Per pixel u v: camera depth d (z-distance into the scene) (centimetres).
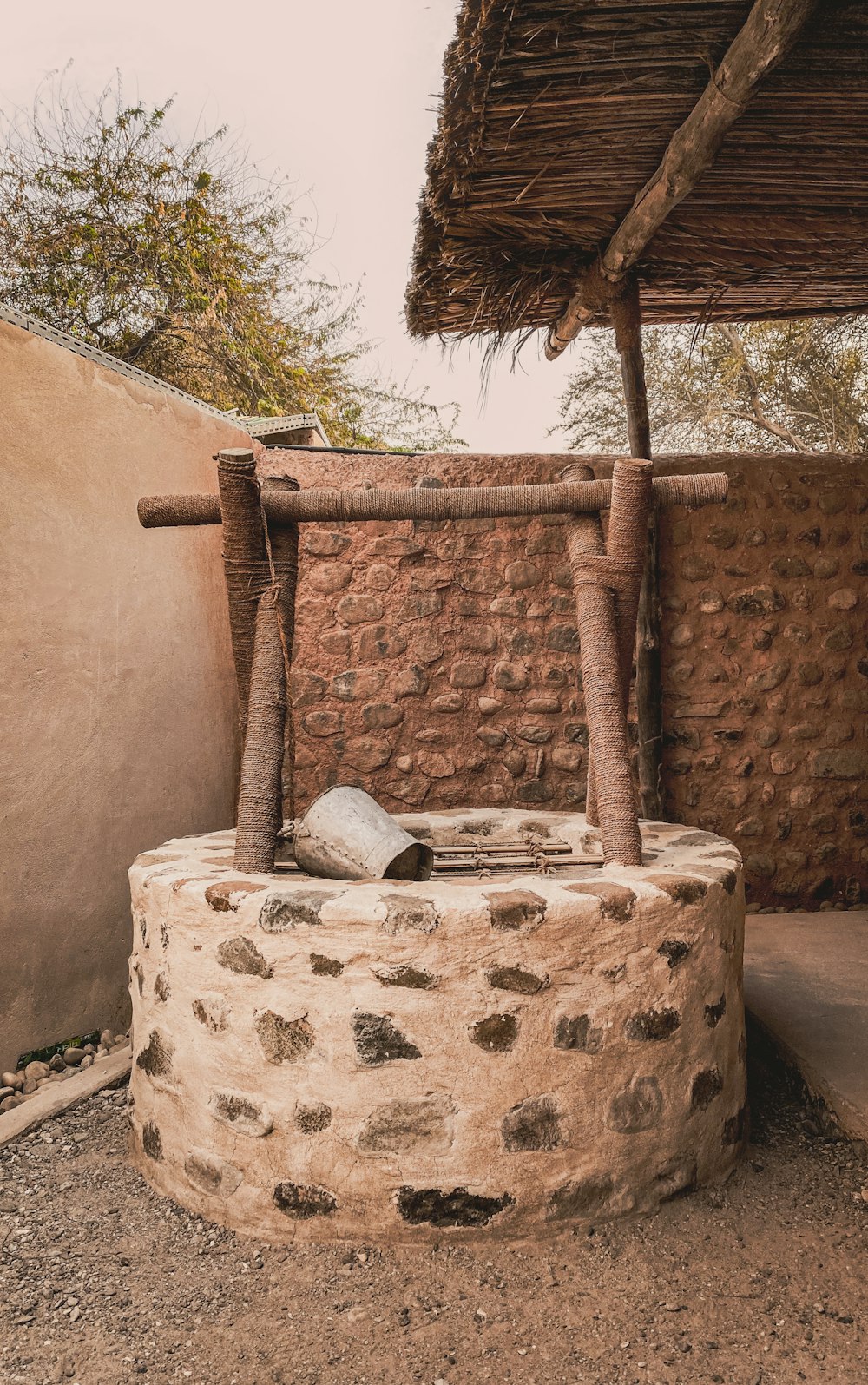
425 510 294
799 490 480
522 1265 219
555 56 258
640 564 296
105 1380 186
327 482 452
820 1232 234
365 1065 223
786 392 1033
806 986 367
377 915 223
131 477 373
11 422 312
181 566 409
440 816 376
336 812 281
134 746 369
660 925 237
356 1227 225
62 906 329
